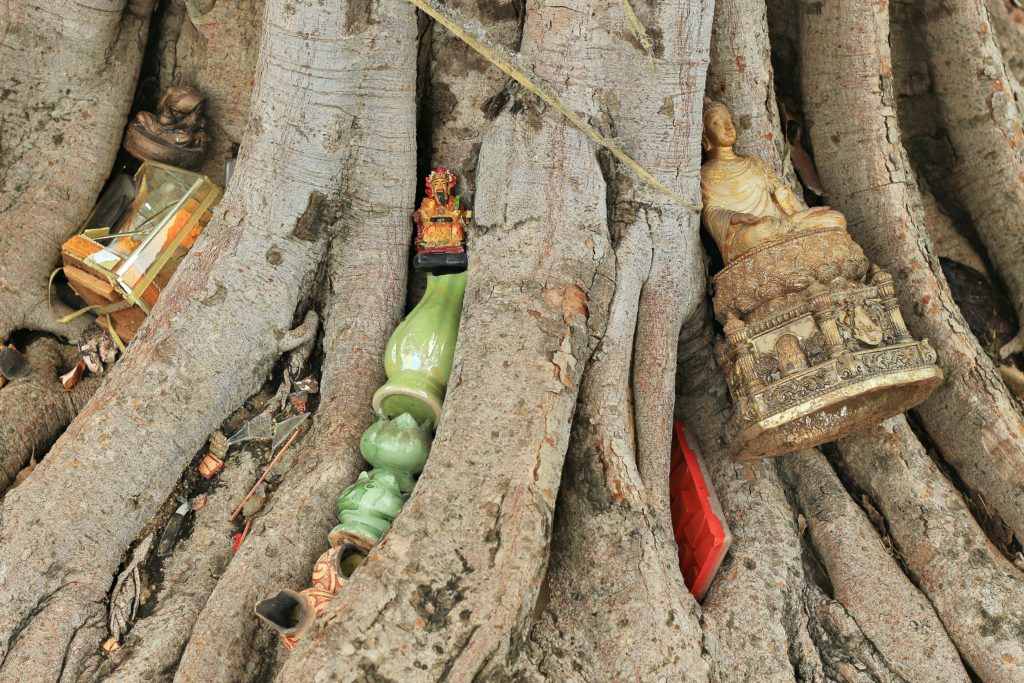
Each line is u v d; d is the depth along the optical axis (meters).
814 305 1.47
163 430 1.50
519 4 1.68
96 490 1.47
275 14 1.58
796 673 1.46
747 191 1.60
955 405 1.64
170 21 1.83
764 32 1.72
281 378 1.60
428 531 1.36
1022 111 1.90
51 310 1.74
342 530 1.41
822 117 1.77
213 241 1.58
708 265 1.66
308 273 1.61
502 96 1.59
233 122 1.83
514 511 1.38
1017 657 1.48
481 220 1.55
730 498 1.57
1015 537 1.60
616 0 1.56
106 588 1.46
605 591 1.43
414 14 1.63
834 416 1.46
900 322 1.48
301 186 1.60
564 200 1.53
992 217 1.88
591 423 1.49
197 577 1.47
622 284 1.54
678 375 1.69
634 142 1.58
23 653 1.40
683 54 1.58
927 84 1.93
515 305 1.48
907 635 1.49
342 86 1.60
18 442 1.64
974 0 1.83
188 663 1.37
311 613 1.34
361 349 1.58
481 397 1.44
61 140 1.76
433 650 1.32
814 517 1.57
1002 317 1.88
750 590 1.50
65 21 1.72
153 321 1.54
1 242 1.72
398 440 1.46
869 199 1.73
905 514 1.57
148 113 1.76
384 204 1.63
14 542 1.44
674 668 1.39
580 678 1.40
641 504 1.46
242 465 1.54
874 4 1.74
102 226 1.79
